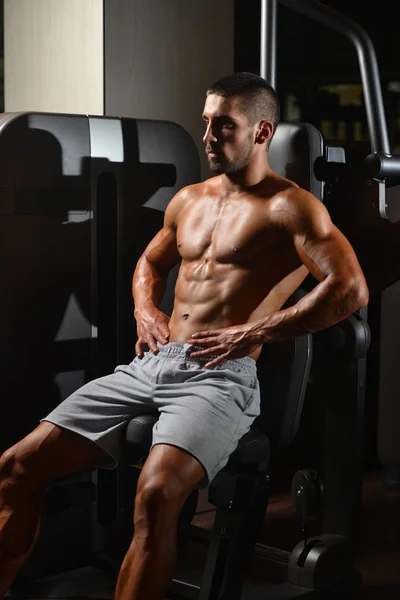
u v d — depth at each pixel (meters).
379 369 3.81
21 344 2.80
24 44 3.64
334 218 2.82
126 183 2.99
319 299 2.29
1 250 2.72
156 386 2.45
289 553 2.96
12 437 2.81
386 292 3.65
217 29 3.59
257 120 2.45
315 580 2.72
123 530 3.07
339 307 2.29
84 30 3.33
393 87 4.30
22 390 2.82
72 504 2.86
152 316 2.61
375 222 2.80
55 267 2.86
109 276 3.03
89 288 2.96
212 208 2.55
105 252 3.02
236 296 2.44
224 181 2.54
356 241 2.84
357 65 4.25
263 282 2.44
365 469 4.14
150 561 2.17
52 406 2.90
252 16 3.84
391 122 4.32
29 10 3.59
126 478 3.06
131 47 3.33
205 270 2.50
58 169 2.82
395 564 3.04
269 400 2.62
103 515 3.07
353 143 3.20
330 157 2.70
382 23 4.27
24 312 2.80
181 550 3.14
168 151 3.09
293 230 2.38
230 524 2.46
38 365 2.85
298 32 4.24
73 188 2.87
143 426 2.43
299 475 2.74
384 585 2.86
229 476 2.45
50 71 3.52
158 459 2.23
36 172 2.77
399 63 4.28
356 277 2.31
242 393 2.40
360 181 2.79
